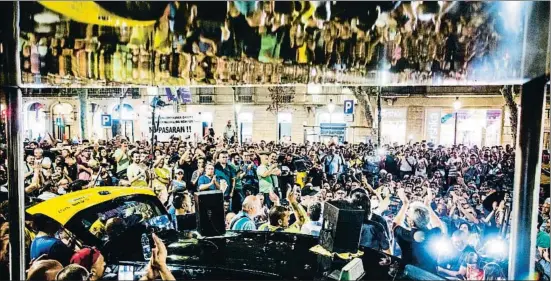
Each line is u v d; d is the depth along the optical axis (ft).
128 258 8.18
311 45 6.18
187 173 21.76
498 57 5.63
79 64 6.37
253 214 14.02
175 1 5.53
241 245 8.58
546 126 12.50
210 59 6.62
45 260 7.91
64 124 50.42
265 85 7.41
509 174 18.29
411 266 8.09
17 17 5.65
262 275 7.03
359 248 8.64
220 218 9.45
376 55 6.27
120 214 10.66
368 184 16.99
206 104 50.26
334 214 7.86
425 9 5.58
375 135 33.68
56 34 5.86
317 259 7.76
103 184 19.26
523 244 5.41
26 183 16.75
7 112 5.96
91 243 9.21
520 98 5.43
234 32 5.98
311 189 16.84
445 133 40.11
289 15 5.78
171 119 26.43
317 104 48.26
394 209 14.43
